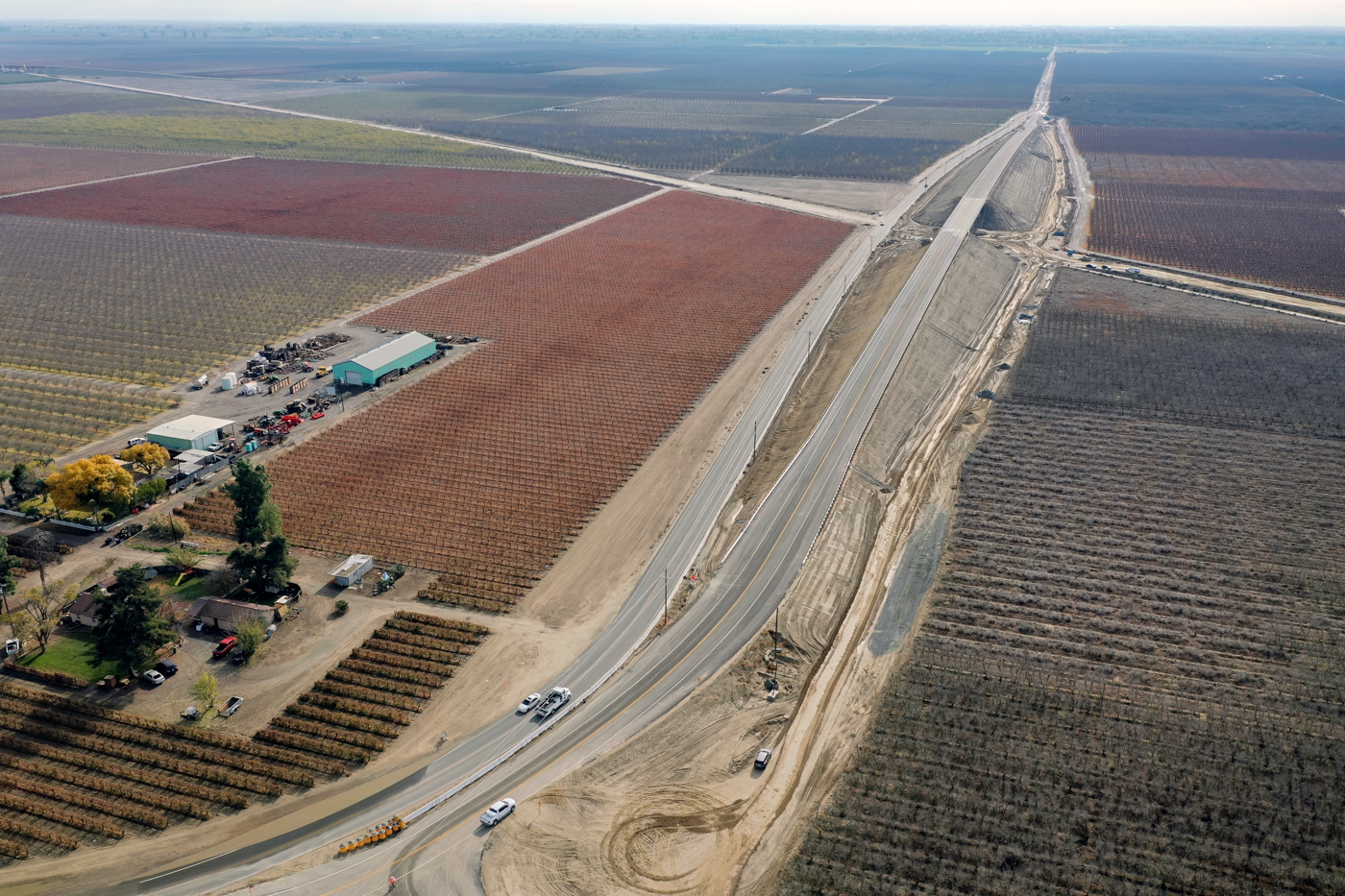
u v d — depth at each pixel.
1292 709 83.00
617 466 127.38
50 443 133.88
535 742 79.00
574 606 97.50
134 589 84.88
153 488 116.25
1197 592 100.44
